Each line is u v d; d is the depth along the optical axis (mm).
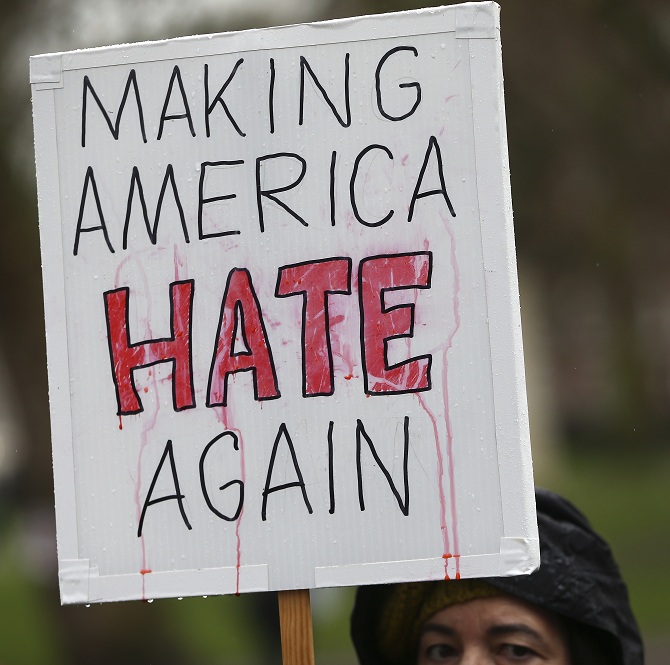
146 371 5883
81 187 5988
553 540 6352
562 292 56250
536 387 55562
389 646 6758
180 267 5898
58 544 5875
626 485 57688
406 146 5777
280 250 5836
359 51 5828
